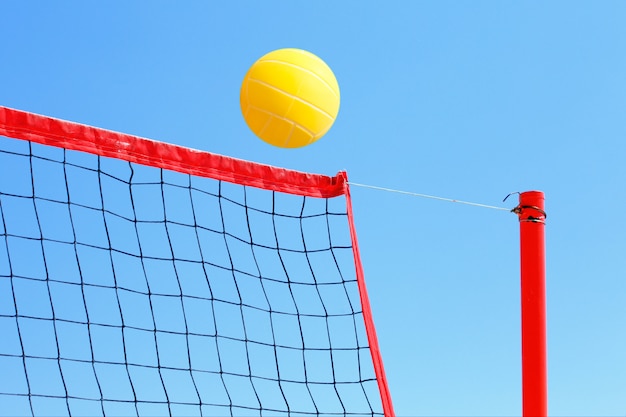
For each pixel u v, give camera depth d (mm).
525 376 5492
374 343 5715
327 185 6023
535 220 5656
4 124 5121
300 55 4828
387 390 5672
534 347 5496
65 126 5297
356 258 5844
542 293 5578
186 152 5680
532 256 5625
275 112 4688
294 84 4691
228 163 5809
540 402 5422
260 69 4750
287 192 5961
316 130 4781
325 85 4770
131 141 5512
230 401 5840
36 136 5215
